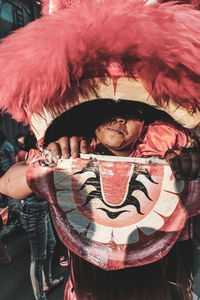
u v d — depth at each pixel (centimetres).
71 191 82
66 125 90
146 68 65
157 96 68
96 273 85
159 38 61
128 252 80
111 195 80
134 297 83
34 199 184
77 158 80
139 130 89
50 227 220
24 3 566
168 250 79
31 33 69
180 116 71
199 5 74
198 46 63
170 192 78
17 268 280
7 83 69
